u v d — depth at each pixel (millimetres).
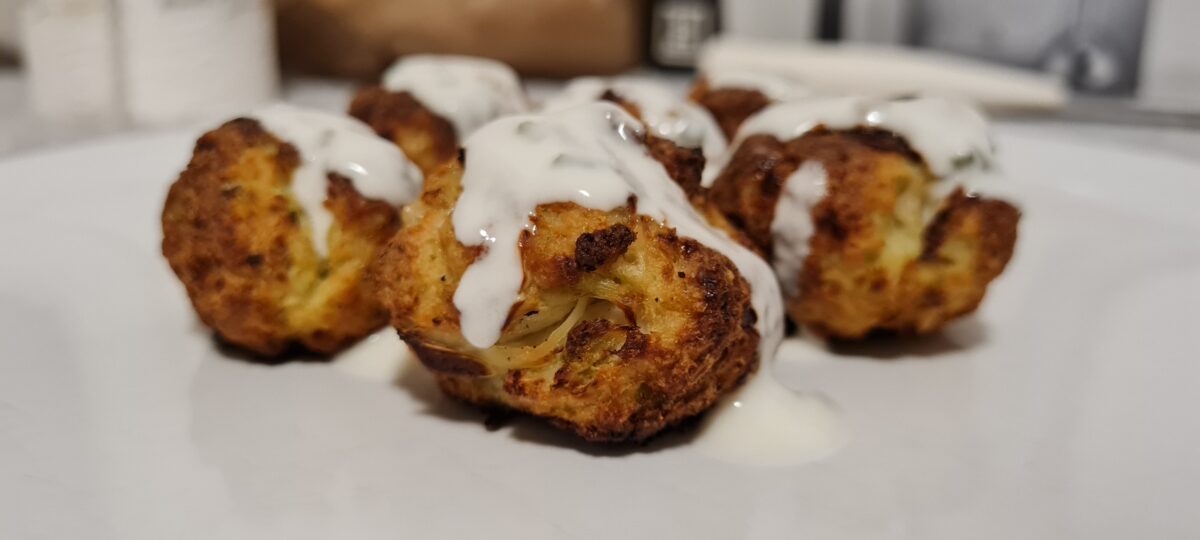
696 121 165
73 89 266
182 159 205
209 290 134
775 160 143
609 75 332
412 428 124
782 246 141
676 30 349
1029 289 162
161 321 148
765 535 105
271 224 134
